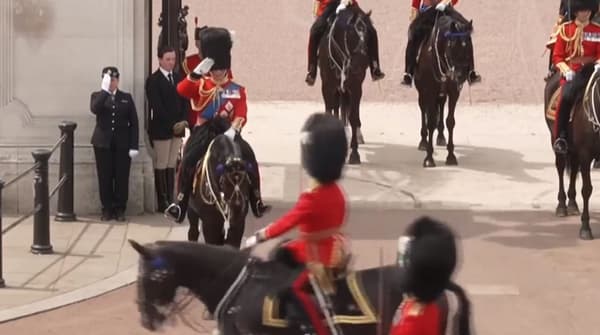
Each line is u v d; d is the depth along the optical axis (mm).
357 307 24891
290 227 25531
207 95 34750
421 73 53688
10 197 45250
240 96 34938
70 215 44438
